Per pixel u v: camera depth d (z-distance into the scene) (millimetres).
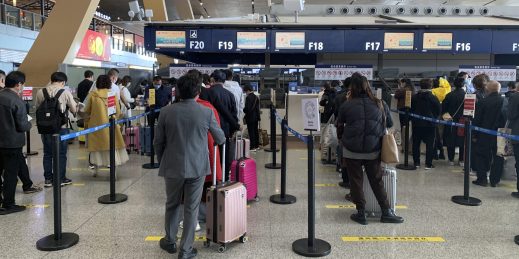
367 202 4676
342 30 9297
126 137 8633
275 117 7352
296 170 7105
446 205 5184
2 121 4621
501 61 12023
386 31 9297
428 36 9273
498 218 4695
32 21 20797
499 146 5840
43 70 12297
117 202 5125
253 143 8961
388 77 10680
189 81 3426
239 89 6574
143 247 3816
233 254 3686
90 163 6617
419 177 6660
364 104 4379
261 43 9328
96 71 12453
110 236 4070
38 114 5621
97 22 28891
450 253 3734
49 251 3711
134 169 7062
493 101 5988
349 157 4465
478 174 6191
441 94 8062
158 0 18359
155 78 9078
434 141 7359
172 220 3648
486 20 10492
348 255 3686
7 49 18172
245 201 3895
